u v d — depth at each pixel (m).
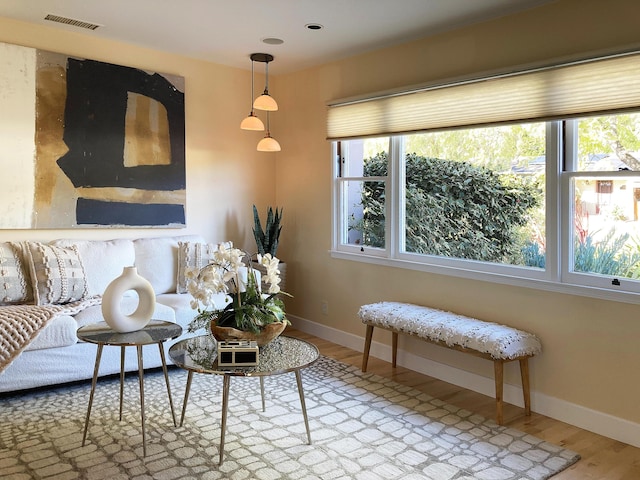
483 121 3.36
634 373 2.71
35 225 3.77
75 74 3.90
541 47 3.06
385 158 4.21
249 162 5.00
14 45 3.63
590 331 2.89
